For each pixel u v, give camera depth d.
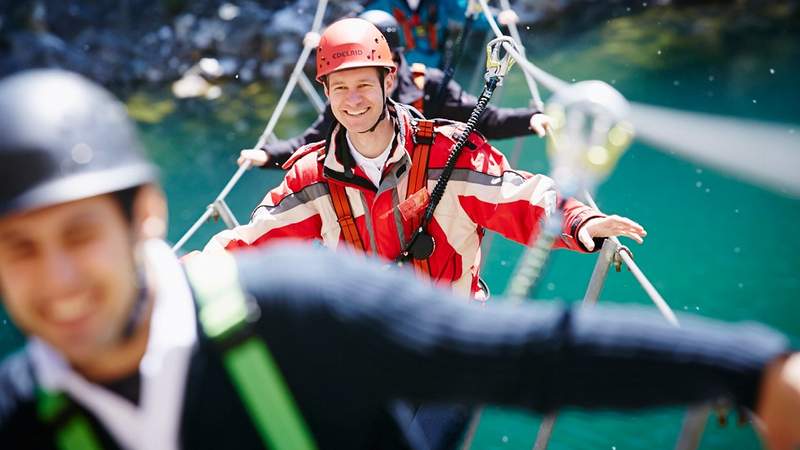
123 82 16.17
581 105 1.43
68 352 1.41
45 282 1.34
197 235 11.05
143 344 1.47
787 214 9.97
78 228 1.35
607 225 3.55
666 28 15.77
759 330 1.49
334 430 1.54
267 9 17.19
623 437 6.66
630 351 1.45
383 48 3.87
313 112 14.73
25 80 1.39
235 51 16.30
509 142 11.86
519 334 1.49
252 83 15.91
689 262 9.24
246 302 1.50
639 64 14.57
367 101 3.77
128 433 1.47
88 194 1.33
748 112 12.41
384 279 1.56
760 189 10.52
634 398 1.46
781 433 1.43
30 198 1.32
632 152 11.43
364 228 3.97
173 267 1.53
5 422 1.47
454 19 7.50
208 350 1.49
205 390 1.49
